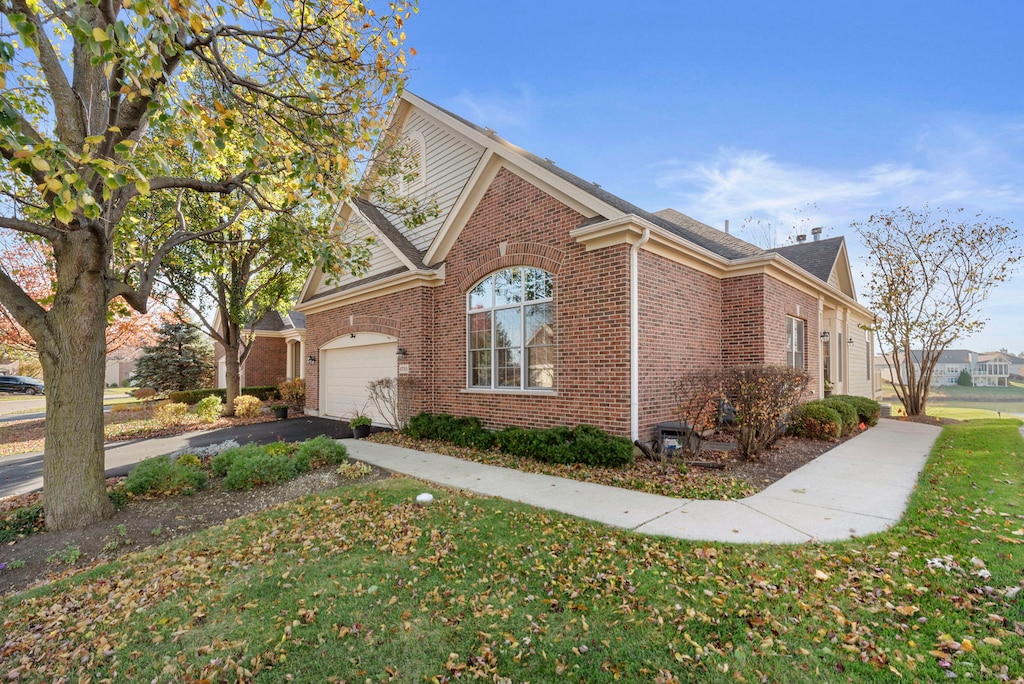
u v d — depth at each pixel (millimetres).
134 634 3309
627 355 7832
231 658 2969
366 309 13719
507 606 3426
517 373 9719
